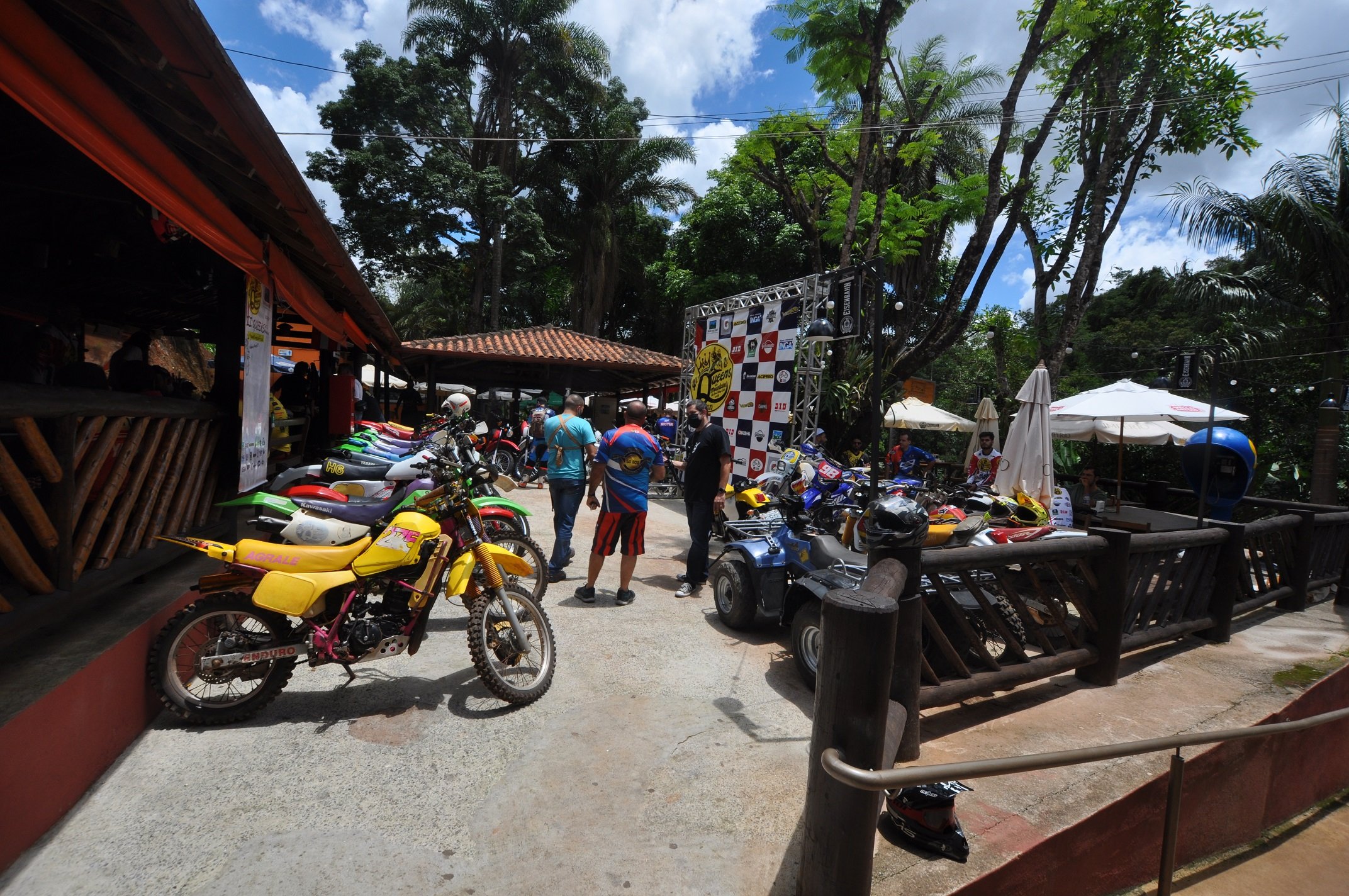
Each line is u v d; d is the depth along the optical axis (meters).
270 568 3.44
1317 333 14.80
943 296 26.77
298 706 3.67
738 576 5.24
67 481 3.01
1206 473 5.87
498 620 3.81
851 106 18.16
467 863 2.52
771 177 18.25
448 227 29.20
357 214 28.50
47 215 5.69
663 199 31.91
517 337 18.91
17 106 3.68
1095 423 11.93
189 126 3.03
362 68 28.20
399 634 3.58
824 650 2.22
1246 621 5.80
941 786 2.66
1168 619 4.87
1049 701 3.98
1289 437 15.35
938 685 3.47
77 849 2.45
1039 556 3.81
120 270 6.45
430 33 29.25
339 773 3.04
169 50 2.26
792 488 7.05
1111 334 22.91
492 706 3.77
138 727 3.23
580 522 9.78
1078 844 2.83
